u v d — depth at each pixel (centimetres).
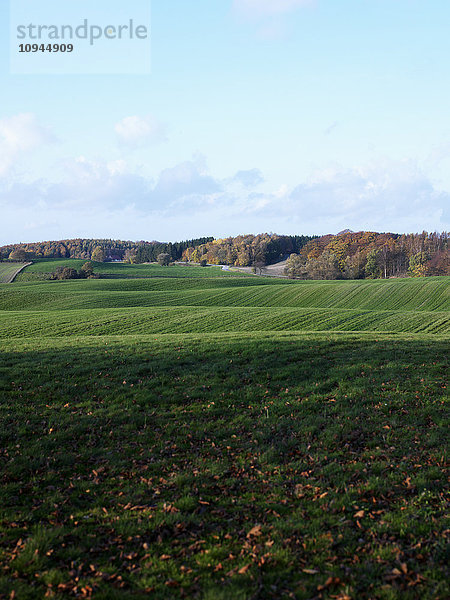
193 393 1534
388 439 1155
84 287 8669
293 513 810
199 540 733
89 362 1912
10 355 2070
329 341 2244
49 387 1587
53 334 3741
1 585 615
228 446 1156
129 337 2675
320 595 584
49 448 1144
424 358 1897
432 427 1223
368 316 4450
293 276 14050
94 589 611
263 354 1995
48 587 616
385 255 13262
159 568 658
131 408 1404
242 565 657
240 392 1548
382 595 580
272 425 1278
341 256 15250
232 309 4875
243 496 895
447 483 916
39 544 718
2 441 1170
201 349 2111
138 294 6988
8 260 15800
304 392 1538
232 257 18725
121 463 1059
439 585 593
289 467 1023
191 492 911
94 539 745
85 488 939
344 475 966
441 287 6525
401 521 769
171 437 1214
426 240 15188
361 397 1465
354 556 671
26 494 911
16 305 6134
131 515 825
